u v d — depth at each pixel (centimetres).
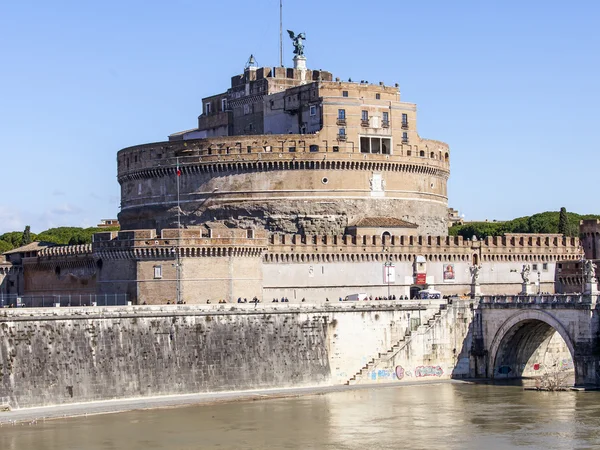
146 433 15088
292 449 14275
